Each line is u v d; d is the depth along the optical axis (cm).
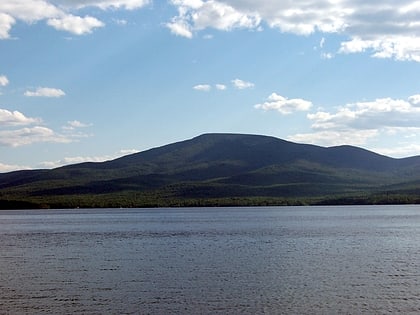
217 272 6356
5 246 9875
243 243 9862
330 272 6275
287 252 8300
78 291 5331
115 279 5966
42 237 12050
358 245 9319
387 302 4759
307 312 4444
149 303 4806
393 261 7200
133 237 11731
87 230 14325
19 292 5309
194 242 10219
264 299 4897
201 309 4581
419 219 17662
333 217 19575
